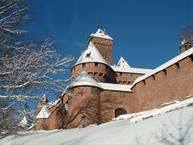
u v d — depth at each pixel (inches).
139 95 1892.2
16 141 843.4
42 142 692.7
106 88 1867.6
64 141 612.4
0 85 592.1
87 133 643.5
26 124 664.4
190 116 441.7
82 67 2242.9
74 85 1742.1
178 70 1637.6
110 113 1829.5
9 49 622.5
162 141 372.2
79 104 1708.9
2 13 644.1
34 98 607.2
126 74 2615.7
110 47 2888.8
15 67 593.6
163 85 1720.0
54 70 625.6
